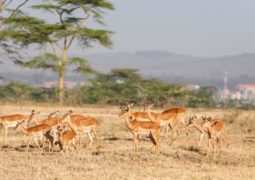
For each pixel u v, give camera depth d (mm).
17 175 29484
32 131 37906
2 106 73375
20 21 89562
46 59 90938
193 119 39438
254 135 47562
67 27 90938
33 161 33344
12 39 89562
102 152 36812
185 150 38719
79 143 38875
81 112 66750
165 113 44031
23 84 104812
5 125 42625
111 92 102812
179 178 29609
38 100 94562
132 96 103188
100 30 92500
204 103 109875
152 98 98750
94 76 98938
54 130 38094
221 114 64000
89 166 31859
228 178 29969
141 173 30562
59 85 91312
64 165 32188
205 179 29656
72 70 93750
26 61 92438
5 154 36344
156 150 37062
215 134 37844
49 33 90438
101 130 49469
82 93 96375
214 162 35688
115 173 30297
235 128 52031
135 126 37219
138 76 118188
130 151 37031
